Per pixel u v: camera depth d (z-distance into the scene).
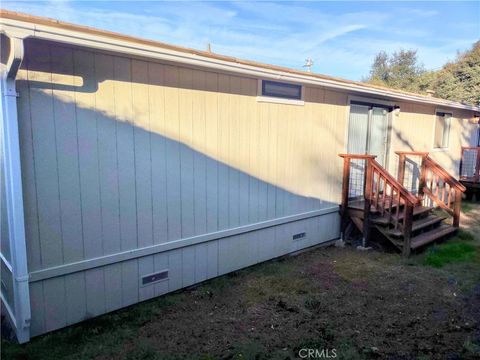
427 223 6.27
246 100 4.72
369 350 3.06
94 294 3.54
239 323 3.53
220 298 4.09
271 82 5.02
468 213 8.69
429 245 5.98
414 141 8.44
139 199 3.78
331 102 6.04
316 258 5.54
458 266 5.10
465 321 3.57
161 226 4.00
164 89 3.85
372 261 5.36
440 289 4.34
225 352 3.03
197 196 4.32
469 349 3.05
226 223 4.69
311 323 3.53
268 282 4.55
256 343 3.15
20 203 2.94
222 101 4.44
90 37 2.96
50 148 3.13
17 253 2.97
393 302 3.99
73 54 3.18
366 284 4.49
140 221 3.81
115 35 3.19
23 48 2.62
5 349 3.00
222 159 4.54
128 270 3.78
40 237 3.14
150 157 3.82
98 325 3.44
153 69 3.73
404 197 5.43
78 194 3.34
